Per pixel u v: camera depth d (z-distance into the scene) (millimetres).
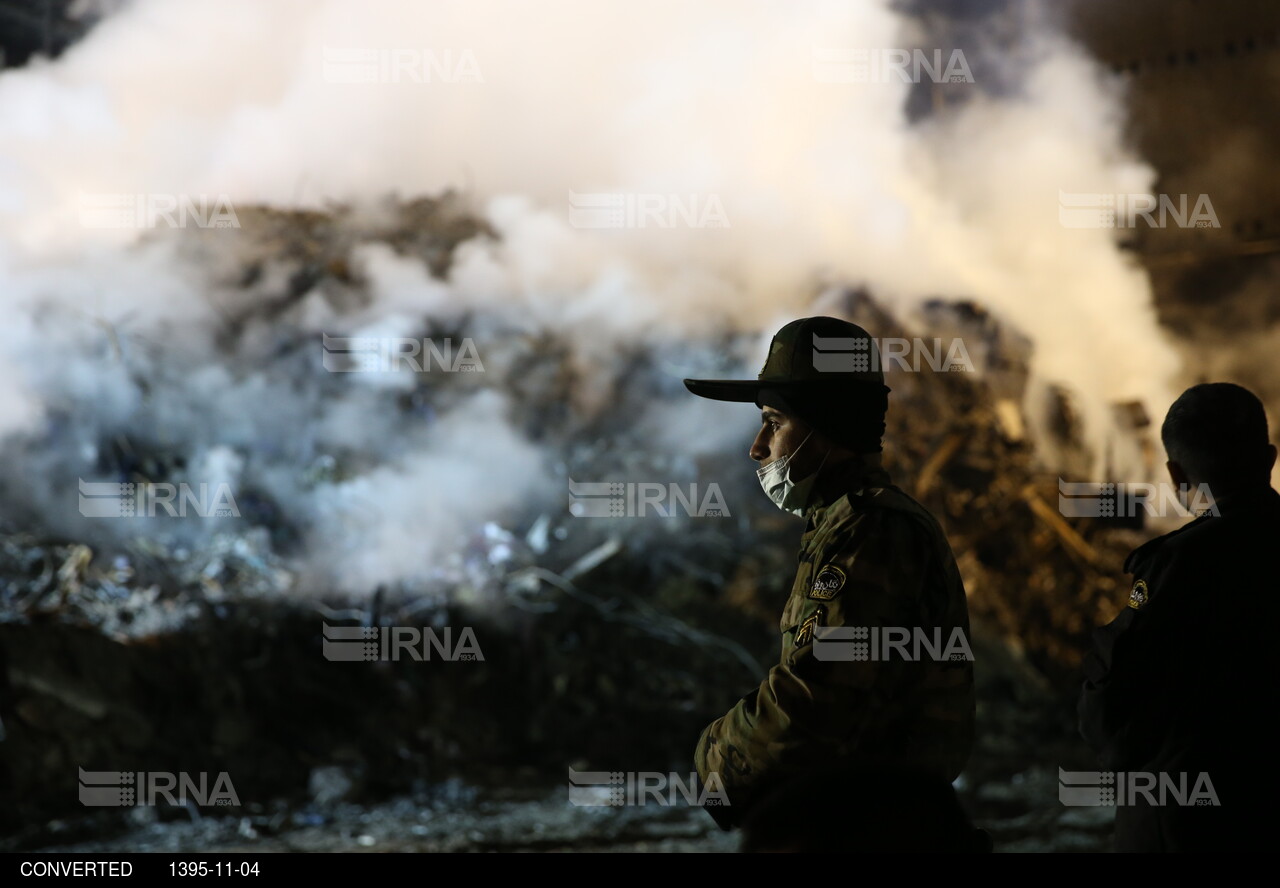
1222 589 2111
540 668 6277
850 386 2180
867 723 1922
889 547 1997
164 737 5391
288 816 5180
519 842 4891
